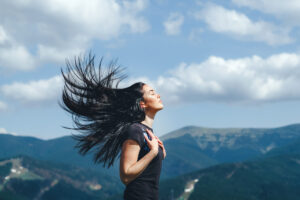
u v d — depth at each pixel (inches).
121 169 134.6
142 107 156.1
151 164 138.0
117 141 153.4
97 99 158.6
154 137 141.8
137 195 134.7
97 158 157.1
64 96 159.8
